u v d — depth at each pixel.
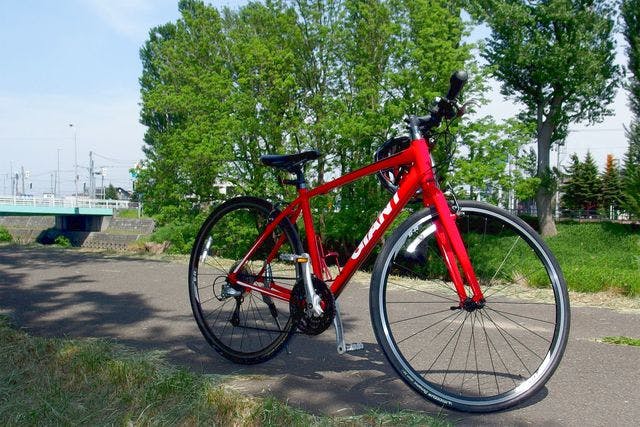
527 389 2.76
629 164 27.30
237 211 3.71
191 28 20.97
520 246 3.25
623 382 3.18
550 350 2.79
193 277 3.70
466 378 3.20
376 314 2.88
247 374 3.28
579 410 2.77
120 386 2.87
